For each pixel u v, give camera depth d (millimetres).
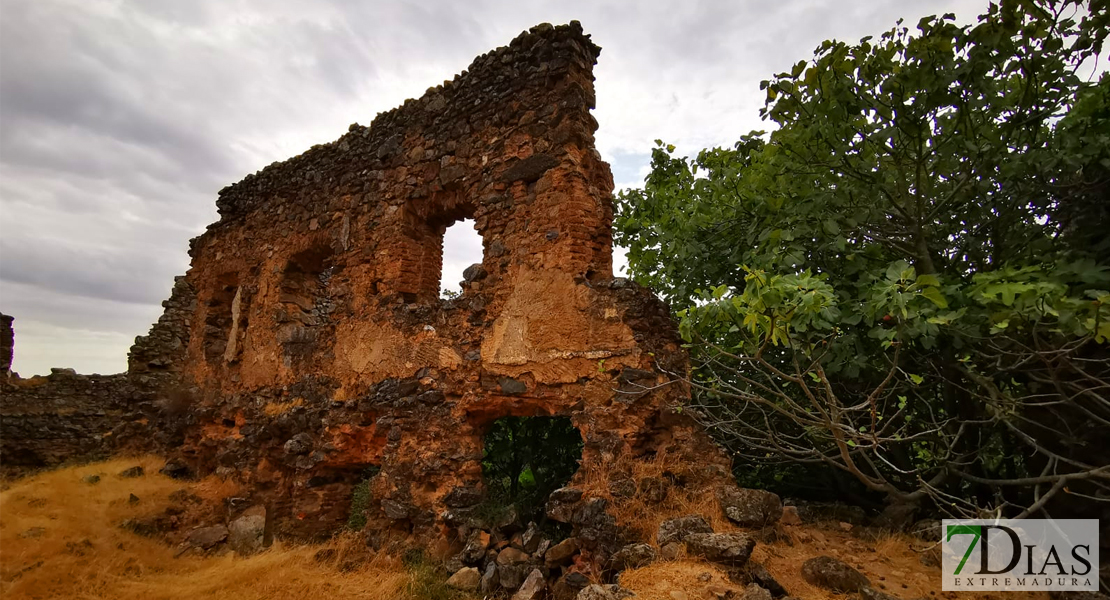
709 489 5523
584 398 6219
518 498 8375
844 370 5840
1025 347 4402
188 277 12906
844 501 7234
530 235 7020
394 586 6020
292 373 9508
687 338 4984
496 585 5863
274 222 10852
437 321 7645
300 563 7004
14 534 7191
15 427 14133
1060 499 4902
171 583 6586
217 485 9805
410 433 7449
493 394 6879
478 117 7945
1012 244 5500
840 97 5566
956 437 5008
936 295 3953
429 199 8383
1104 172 5027
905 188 5602
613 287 6426
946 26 5199
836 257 6055
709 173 8102
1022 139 5277
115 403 15750
